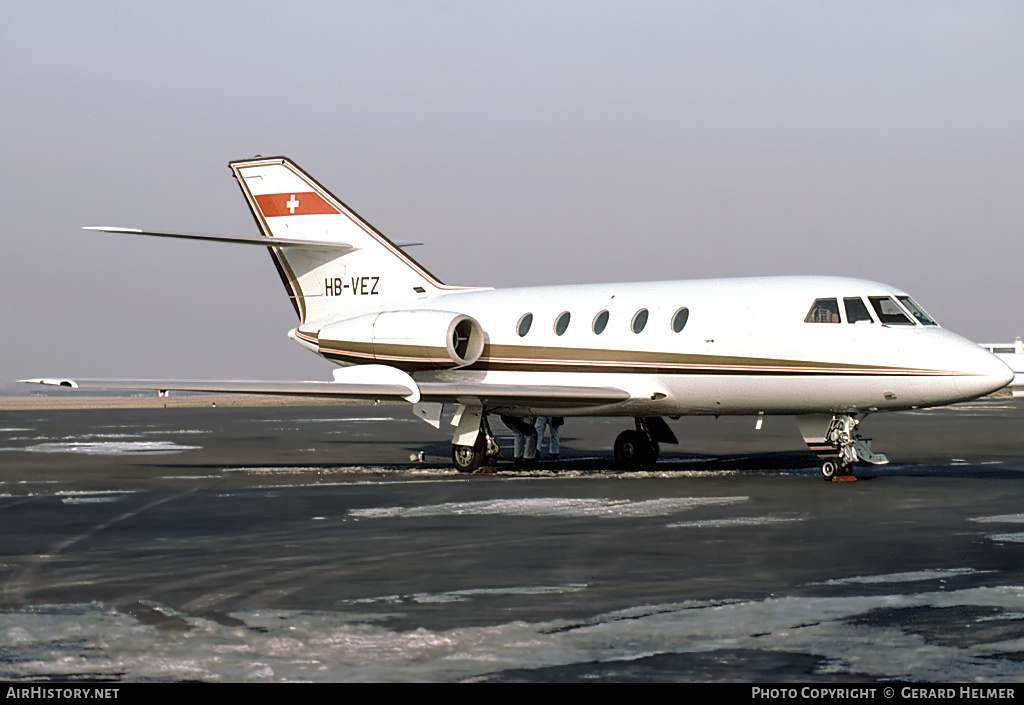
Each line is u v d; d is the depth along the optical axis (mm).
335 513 20328
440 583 13445
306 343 34875
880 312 25734
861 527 17875
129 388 27359
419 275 33750
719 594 12609
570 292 30797
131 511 20797
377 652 10281
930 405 25453
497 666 9820
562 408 30203
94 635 10984
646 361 28344
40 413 82125
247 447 40406
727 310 27422
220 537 17422
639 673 9570
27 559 15422
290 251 35281
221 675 9609
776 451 37344
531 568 14383
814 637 10641
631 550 15719
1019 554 15172
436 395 28016
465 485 25484
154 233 30141
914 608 11789
